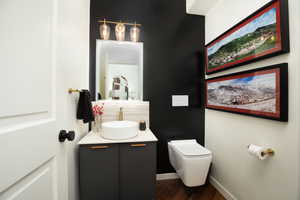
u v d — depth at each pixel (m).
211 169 1.67
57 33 0.74
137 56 1.68
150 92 1.70
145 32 1.68
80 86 1.25
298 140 0.82
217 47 1.52
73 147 1.05
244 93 1.18
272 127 0.97
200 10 1.72
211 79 1.64
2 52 0.41
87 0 1.49
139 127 1.49
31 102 0.53
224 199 1.40
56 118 0.72
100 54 1.62
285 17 0.87
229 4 1.38
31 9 0.53
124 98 1.67
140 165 1.15
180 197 1.42
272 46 0.94
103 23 1.60
